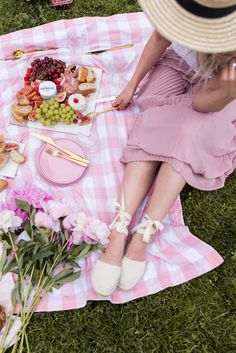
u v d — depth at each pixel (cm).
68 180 216
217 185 214
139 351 203
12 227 196
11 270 195
